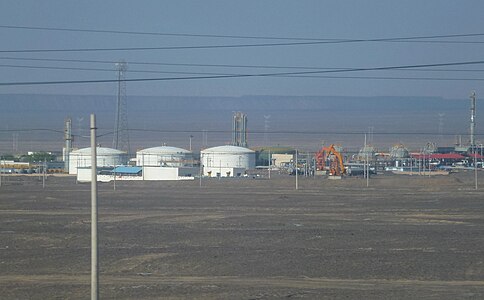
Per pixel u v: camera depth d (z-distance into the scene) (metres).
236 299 42.00
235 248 60.78
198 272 50.62
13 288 44.94
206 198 110.25
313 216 85.38
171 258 55.81
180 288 44.94
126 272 50.56
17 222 79.50
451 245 62.94
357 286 46.16
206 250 59.66
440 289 45.28
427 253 58.66
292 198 110.31
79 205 99.50
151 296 42.56
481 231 72.12
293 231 71.56
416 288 45.53
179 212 90.06
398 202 103.56
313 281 47.69
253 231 71.50
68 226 75.88
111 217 84.12
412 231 72.00
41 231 72.06
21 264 53.53
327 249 60.47
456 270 51.62
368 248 61.16
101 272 50.53
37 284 46.19
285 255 57.38
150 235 68.56
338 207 96.56
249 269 51.69
